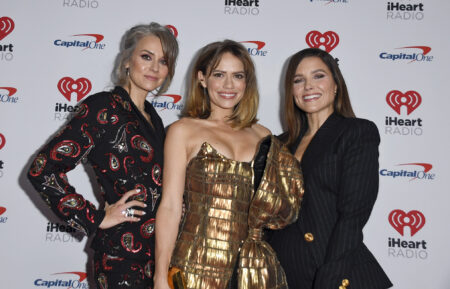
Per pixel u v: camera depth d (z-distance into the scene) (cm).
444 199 261
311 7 269
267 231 200
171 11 266
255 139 192
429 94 266
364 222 170
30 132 258
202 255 164
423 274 259
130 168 170
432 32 268
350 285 160
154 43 189
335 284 158
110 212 166
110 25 263
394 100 266
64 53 261
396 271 260
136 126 177
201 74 195
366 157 174
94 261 175
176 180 174
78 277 257
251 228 176
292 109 206
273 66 268
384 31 268
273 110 267
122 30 264
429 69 267
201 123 187
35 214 256
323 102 194
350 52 268
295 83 200
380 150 265
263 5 268
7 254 254
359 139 178
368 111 267
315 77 194
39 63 260
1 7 260
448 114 265
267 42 268
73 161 165
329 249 166
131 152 171
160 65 191
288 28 268
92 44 262
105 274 166
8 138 257
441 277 258
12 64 259
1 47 259
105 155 171
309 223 180
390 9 268
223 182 170
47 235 257
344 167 176
